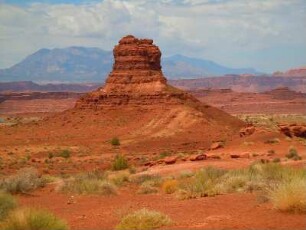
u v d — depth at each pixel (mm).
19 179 27703
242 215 14500
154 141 90938
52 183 31594
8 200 18594
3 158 69812
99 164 63125
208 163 45500
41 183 30156
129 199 22750
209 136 94500
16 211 14594
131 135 98375
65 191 26750
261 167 28953
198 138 93062
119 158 52812
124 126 104688
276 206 14648
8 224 13625
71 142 94125
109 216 17469
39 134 104000
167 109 108812
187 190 22125
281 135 64938
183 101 114188
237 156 51031
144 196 23938
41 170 55031
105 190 25406
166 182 26562
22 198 24906
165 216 14500
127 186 30438
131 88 117938
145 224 13977
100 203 21938
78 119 112188
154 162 52188
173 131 98375
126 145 88375
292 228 12031
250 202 17266
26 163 64188
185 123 101812
